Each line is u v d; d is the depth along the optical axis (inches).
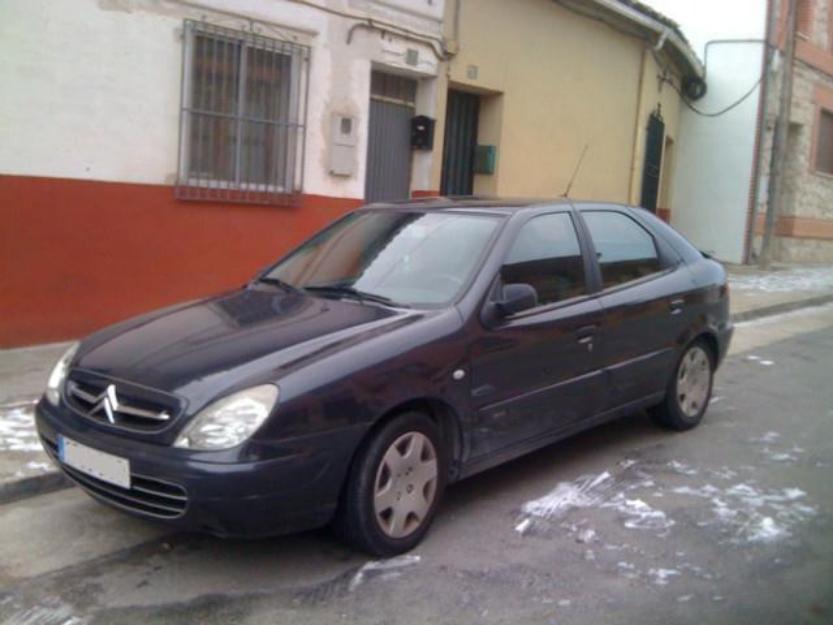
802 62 755.4
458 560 163.5
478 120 476.1
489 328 178.5
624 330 214.2
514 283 189.3
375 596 149.6
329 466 148.9
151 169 311.7
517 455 191.2
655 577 159.2
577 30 514.0
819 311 519.2
